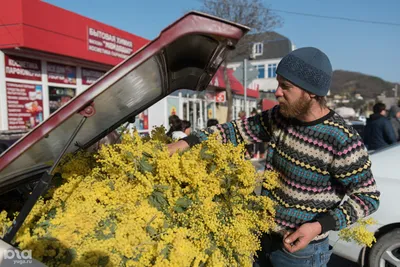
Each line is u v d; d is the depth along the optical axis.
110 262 1.15
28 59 6.23
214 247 1.41
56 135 1.24
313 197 1.67
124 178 1.46
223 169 1.55
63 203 1.43
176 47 1.25
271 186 1.75
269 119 1.87
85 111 1.17
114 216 1.33
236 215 1.58
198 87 2.07
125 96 1.33
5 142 2.82
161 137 1.97
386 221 2.87
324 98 1.60
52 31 6.08
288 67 1.56
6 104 5.84
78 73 7.44
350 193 1.63
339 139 1.54
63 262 1.12
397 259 2.84
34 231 1.21
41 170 1.54
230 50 1.30
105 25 7.50
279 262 1.84
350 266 3.49
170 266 1.22
